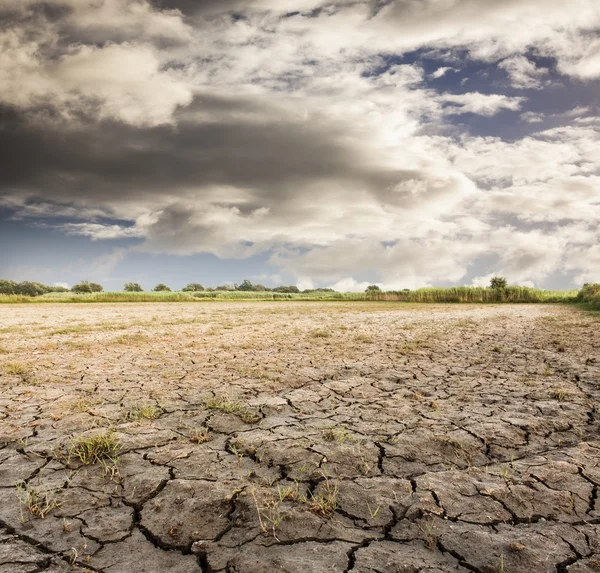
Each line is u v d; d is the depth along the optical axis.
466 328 10.69
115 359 6.18
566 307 23.73
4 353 6.69
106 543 1.86
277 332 9.79
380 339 8.44
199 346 7.47
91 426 3.29
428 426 3.34
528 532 1.96
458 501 2.22
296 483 2.39
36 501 2.18
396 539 1.91
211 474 2.49
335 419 3.52
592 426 3.38
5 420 3.43
